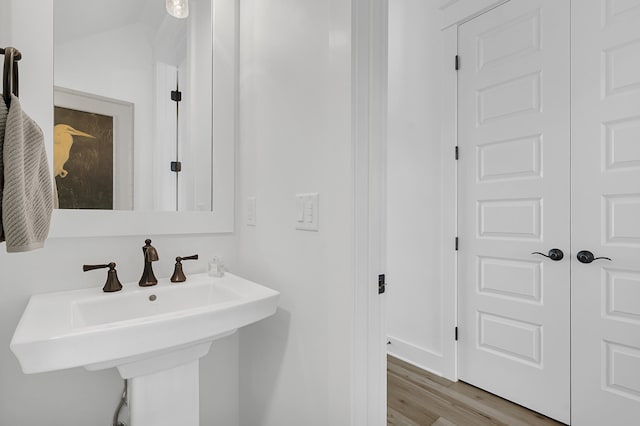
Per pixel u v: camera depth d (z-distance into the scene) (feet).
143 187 3.99
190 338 2.67
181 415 3.13
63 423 3.42
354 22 2.92
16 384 3.17
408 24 7.55
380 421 3.12
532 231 5.57
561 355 5.24
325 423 3.24
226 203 4.61
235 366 4.75
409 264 7.54
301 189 3.56
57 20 3.41
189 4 4.36
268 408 4.15
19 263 3.17
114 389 3.71
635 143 4.54
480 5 6.21
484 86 6.22
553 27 5.32
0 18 3.05
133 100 3.94
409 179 7.54
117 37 3.84
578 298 5.06
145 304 3.44
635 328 4.55
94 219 3.57
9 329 3.13
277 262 3.95
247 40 4.59
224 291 3.66
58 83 3.42
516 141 5.78
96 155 3.67
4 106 1.93
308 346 3.46
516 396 5.78
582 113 5.01
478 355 6.34
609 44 4.75
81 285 3.50
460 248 6.63
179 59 4.27
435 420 5.36
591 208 4.92
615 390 4.72
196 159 4.36
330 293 3.15
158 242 4.05
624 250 4.62
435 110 7.01
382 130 3.13
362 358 2.99
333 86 3.09
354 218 2.93
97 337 2.26
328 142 3.16
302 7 3.57
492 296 6.12
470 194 6.46
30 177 2.13
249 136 4.52
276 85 3.98
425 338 7.22
